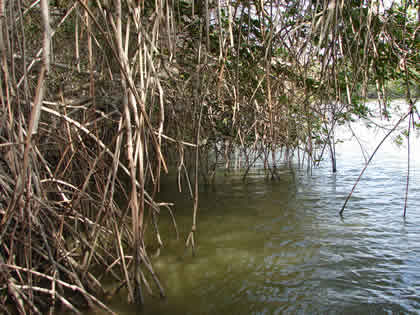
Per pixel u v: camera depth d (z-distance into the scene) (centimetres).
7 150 232
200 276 288
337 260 307
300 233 377
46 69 178
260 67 483
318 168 755
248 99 553
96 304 244
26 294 236
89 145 365
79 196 268
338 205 477
